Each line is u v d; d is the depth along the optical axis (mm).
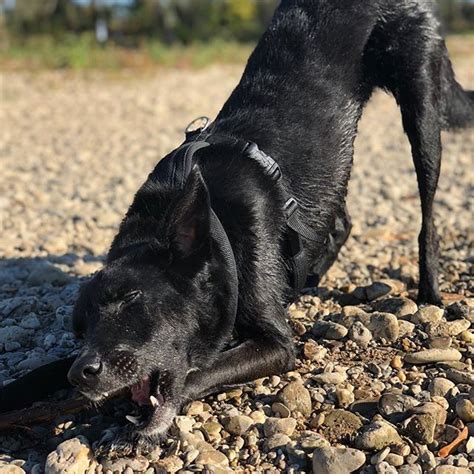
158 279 799
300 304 1104
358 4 1101
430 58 1124
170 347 795
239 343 899
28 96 4312
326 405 828
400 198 2000
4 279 1308
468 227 1577
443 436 768
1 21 7992
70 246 1558
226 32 9211
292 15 1097
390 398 810
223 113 1023
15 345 1037
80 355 748
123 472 742
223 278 834
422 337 951
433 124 1127
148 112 3711
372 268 1294
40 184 2238
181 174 884
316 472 725
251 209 894
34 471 751
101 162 2594
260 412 818
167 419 778
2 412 855
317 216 1022
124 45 7965
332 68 1060
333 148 1036
